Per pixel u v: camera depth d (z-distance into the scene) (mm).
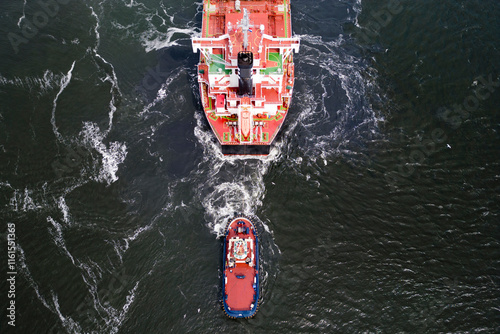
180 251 84250
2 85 103062
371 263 82250
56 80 105500
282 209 89062
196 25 117625
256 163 95750
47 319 76562
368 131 99062
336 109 102750
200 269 82250
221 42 95500
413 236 85062
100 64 109062
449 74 106062
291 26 114500
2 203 88125
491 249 83188
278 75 93562
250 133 93000
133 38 114250
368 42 113562
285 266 82250
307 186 91875
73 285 80062
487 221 86312
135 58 110812
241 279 79312
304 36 115438
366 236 85312
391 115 101188
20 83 103938
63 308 77750
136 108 102688
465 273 80812
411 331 75375
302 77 108062
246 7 105062
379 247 84000
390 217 87375
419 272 81125
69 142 96812
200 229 86875
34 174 92000
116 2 120188
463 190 90125
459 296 78500
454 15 115750
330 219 87562
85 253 83625
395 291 79312
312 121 101062
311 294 79250
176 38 114625
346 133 99062
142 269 82188
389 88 105312
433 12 116812
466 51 109375
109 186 91688
